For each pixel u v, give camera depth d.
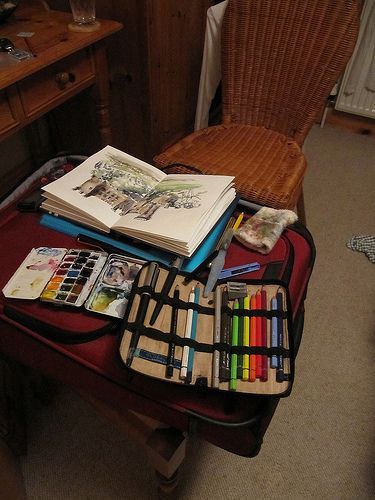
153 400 0.64
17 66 0.93
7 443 0.91
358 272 1.48
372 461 0.99
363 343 1.25
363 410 1.09
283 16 1.21
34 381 1.01
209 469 0.96
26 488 0.92
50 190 0.86
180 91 1.65
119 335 0.63
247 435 0.65
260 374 0.60
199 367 0.62
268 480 0.95
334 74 1.21
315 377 1.16
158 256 0.78
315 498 0.93
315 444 1.02
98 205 0.85
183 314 0.68
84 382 0.72
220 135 1.36
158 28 1.33
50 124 1.66
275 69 1.29
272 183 1.14
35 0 1.26
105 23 1.17
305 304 1.36
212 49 1.45
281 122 1.37
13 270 0.79
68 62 1.10
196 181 0.91
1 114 0.98
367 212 1.74
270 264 0.81
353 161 2.03
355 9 1.14
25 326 0.71
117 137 1.63
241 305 0.69
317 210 1.75
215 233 0.83
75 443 1.00
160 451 0.71
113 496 0.92
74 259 0.78
